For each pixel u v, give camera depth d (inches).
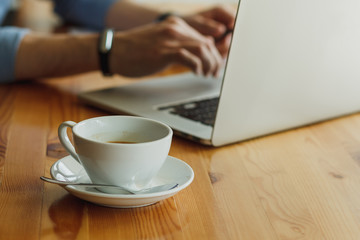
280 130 31.8
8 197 21.1
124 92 37.6
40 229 18.6
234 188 23.4
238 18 24.6
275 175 25.4
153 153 20.0
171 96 37.0
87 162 20.1
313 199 22.8
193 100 36.2
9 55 41.4
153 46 40.8
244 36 25.3
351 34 31.3
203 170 25.4
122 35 42.6
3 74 41.7
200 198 22.0
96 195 19.1
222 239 18.6
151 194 19.3
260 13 25.4
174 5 77.2
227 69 25.7
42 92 39.6
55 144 28.2
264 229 19.6
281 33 27.0
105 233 18.5
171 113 32.6
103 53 41.6
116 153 19.4
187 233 18.9
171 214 20.3
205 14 50.6
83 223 19.2
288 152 28.9
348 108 36.0
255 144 29.9
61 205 20.6
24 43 42.5
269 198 22.6
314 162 27.6
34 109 34.9
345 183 24.9
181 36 41.2
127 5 63.1
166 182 22.1
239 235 19.0
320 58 30.3
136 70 41.6
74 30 60.3
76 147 20.2
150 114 32.2
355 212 21.7
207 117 32.1
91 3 64.0
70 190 19.8
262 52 26.7
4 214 19.6
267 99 28.8
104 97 36.0
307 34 28.5
